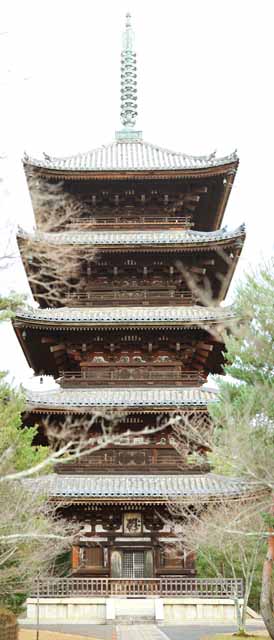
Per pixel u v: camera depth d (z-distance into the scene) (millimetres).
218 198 43594
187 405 35469
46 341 38719
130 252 39250
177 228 42781
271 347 28266
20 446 25953
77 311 39594
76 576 35406
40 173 40000
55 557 31844
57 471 35906
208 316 36844
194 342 38844
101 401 35469
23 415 35375
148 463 36500
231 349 29250
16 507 19094
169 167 40875
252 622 35062
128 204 43094
